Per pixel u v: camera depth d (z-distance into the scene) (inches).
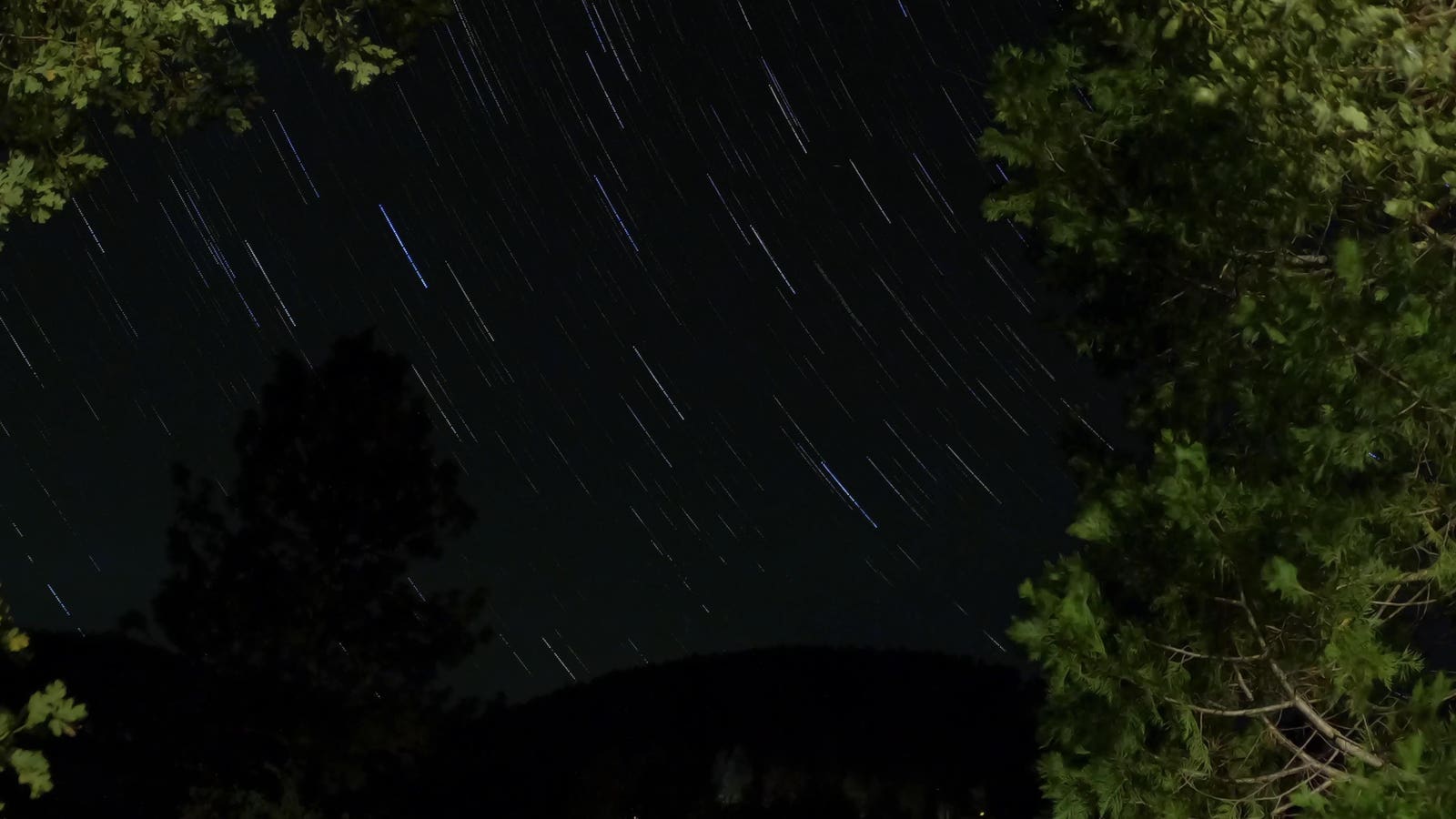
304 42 244.8
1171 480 184.4
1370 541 184.4
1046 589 195.5
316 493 503.5
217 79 249.9
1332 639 175.6
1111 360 242.4
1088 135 220.7
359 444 510.0
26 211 185.6
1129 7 221.1
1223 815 187.3
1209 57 201.9
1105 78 217.5
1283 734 193.6
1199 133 203.3
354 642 492.1
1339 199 189.5
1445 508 185.0
